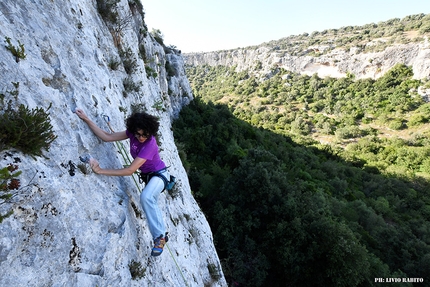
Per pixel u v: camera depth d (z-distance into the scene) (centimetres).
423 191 3894
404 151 4831
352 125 6175
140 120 287
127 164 396
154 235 320
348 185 3653
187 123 3388
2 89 213
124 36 852
